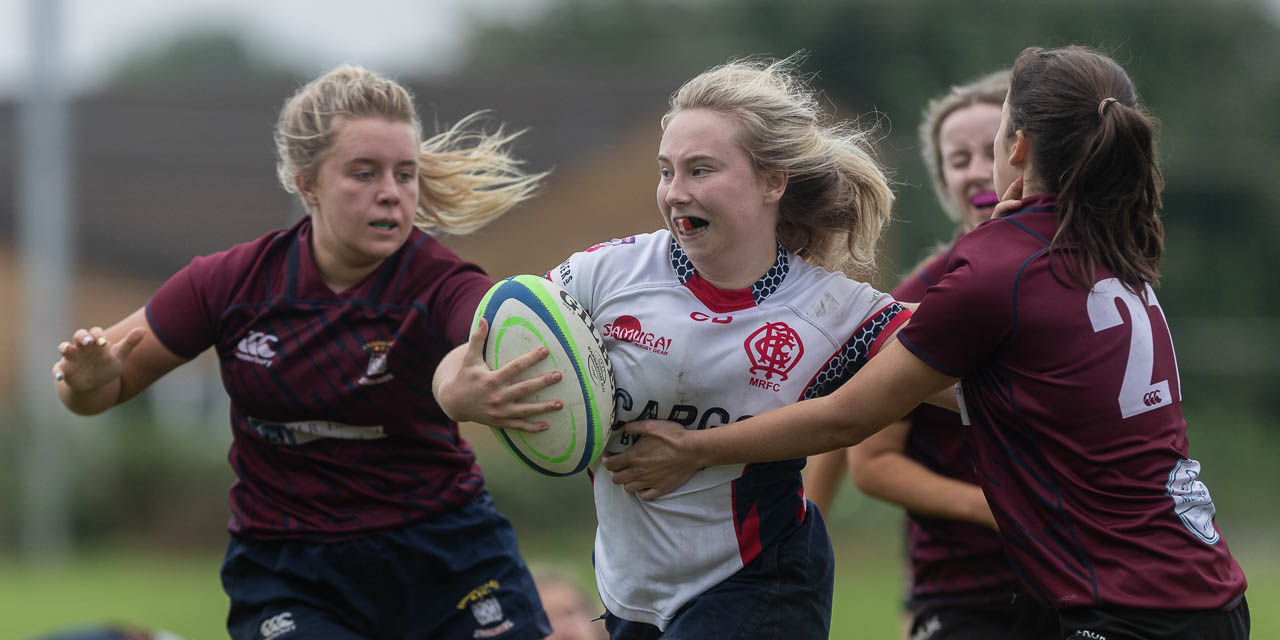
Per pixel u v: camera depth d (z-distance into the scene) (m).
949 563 17.39
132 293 92.19
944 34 93.69
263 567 16.53
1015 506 13.23
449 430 16.83
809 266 14.54
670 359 14.12
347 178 15.73
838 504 68.75
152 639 15.41
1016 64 13.87
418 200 17.52
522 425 13.84
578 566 54.09
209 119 106.31
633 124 88.12
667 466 14.12
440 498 16.50
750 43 97.75
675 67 105.69
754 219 14.05
